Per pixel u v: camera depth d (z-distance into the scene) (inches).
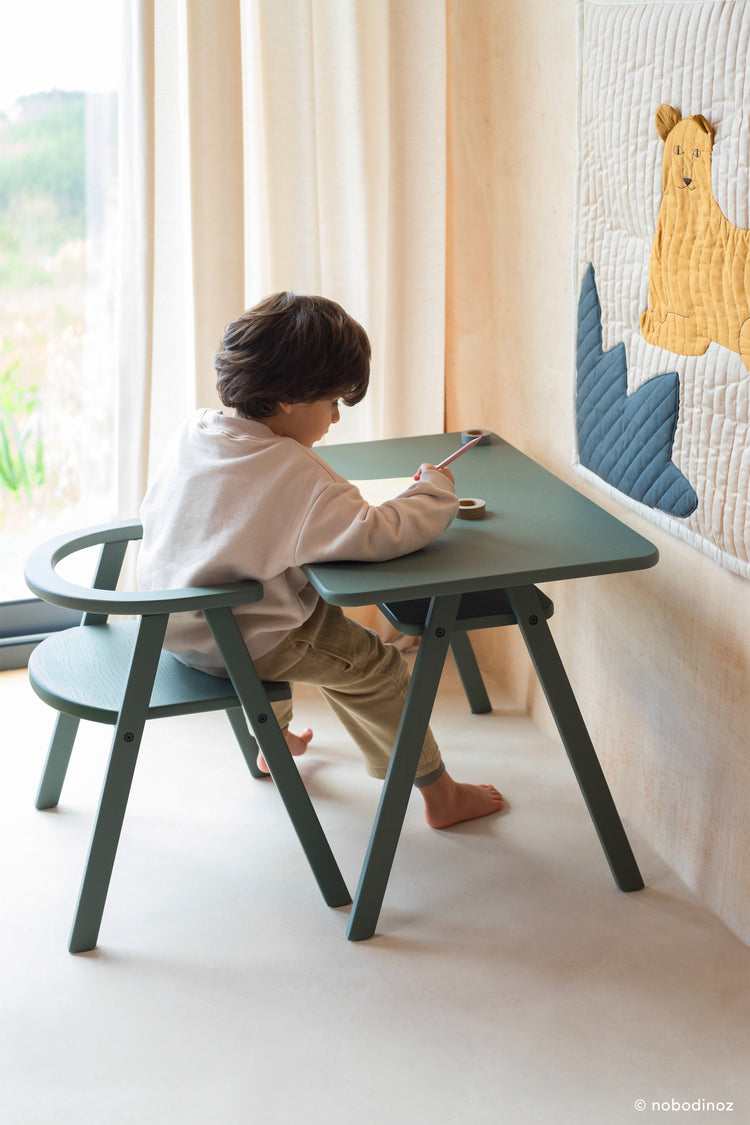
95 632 70.9
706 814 65.5
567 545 61.3
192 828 74.4
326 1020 58.2
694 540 61.7
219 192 82.7
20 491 96.3
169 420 90.4
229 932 64.8
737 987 59.9
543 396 80.4
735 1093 53.2
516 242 81.1
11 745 85.0
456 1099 53.1
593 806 66.3
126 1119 52.4
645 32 60.1
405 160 87.6
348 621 68.3
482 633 96.4
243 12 83.2
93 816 75.9
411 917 66.0
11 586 98.9
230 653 61.6
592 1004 58.9
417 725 62.1
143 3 77.3
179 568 61.7
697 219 57.5
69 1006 59.3
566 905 66.7
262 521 59.9
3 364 92.5
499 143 81.7
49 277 90.9
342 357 62.1
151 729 86.8
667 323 61.7
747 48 51.9
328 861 66.2
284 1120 52.1
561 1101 52.9
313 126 84.4
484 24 81.3
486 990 60.1
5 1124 52.1
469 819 75.0
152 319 84.8
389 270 90.4
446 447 78.7
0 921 65.7
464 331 92.0
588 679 79.3
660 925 64.9
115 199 89.7
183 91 82.5
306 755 83.3
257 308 62.9
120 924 65.5
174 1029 57.7
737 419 56.3
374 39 84.8
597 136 66.4
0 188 88.0
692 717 65.6
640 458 66.3
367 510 59.5
